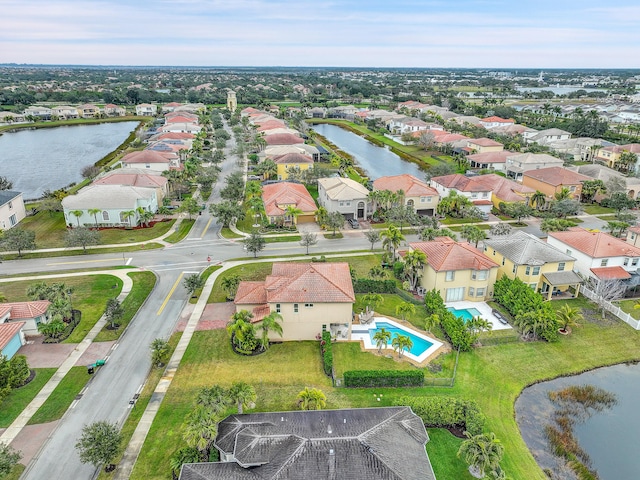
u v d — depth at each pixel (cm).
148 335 4947
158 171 10675
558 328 5106
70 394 4050
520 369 4566
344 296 4738
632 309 5625
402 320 5322
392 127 19262
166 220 8550
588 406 4178
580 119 17938
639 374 4612
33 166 13400
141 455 3428
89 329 5038
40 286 5316
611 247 6100
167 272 6391
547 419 4000
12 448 3269
